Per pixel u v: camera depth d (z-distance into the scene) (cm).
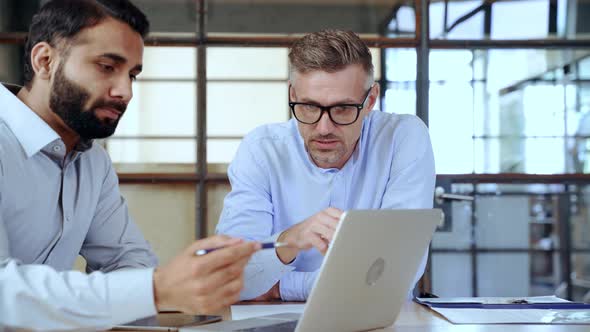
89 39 147
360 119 184
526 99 529
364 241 122
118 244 185
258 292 175
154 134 540
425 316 154
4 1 498
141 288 118
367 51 184
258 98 540
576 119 539
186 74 530
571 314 151
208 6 516
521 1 518
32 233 162
